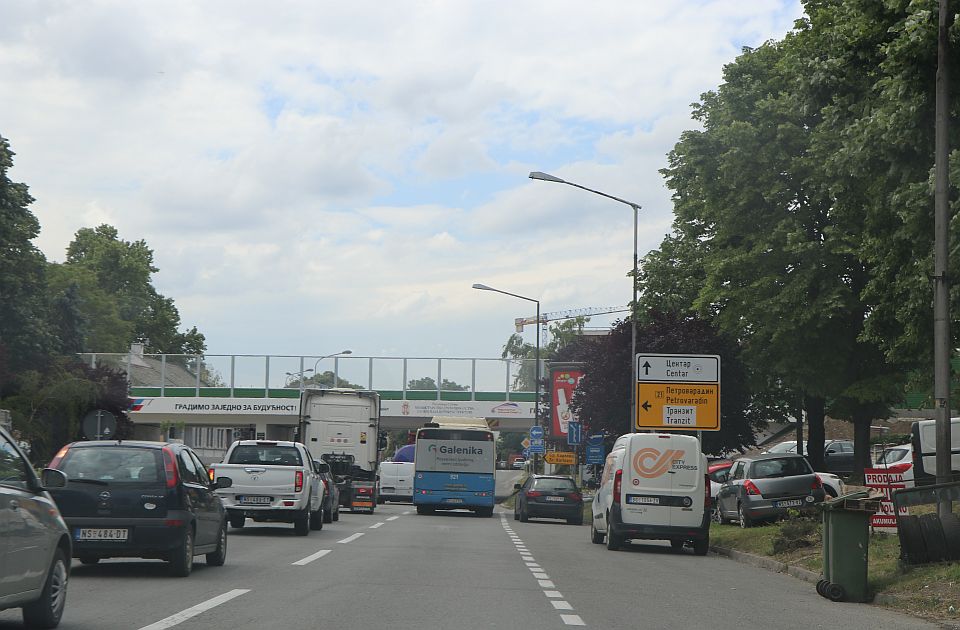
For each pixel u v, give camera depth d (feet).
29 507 31.07
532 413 233.55
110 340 302.86
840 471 178.29
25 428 163.84
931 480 89.71
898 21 64.23
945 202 57.06
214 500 55.88
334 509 113.09
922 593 47.78
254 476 82.53
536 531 109.81
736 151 127.85
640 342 146.41
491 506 147.64
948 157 59.21
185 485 51.31
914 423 92.02
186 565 50.47
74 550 49.11
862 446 133.39
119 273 344.69
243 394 232.73
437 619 36.88
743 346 139.95
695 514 80.79
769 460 98.58
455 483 147.13
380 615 37.55
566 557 71.36
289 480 82.74
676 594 49.67
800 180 127.85
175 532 49.78
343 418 139.03
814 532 73.51
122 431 178.29
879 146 71.26
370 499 143.23
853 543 50.42
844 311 124.36
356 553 67.26
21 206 192.13
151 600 41.01
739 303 132.46
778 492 96.43
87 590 44.27
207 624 34.63
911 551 52.95
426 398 235.20
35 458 164.76
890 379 126.72
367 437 139.13
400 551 70.23
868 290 83.51
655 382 114.62
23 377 168.76
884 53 68.03
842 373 129.49
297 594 43.60
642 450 81.41
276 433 253.65
